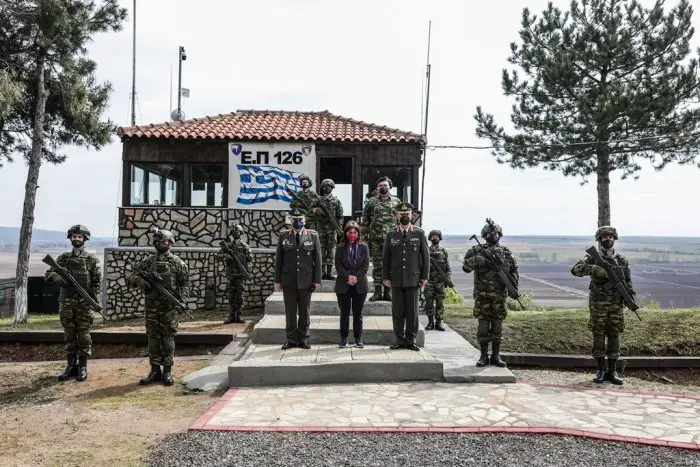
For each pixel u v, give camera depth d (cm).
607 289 781
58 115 1944
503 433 548
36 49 1723
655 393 714
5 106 1546
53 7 1656
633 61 1919
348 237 845
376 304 1011
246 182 1390
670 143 1850
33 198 1716
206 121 1530
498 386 730
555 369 902
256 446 511
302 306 854
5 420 637
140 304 1361
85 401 707
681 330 1014
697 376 890
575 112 1959
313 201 1132
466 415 601
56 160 2033
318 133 1420
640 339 989
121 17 1828
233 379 731
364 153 1381
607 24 1883
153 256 806
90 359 1022
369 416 597
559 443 525
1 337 1083
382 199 1034
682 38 1856
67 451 520
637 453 503
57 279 807
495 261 793
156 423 602
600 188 1967
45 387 793
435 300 1124
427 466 468
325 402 651
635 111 1752
